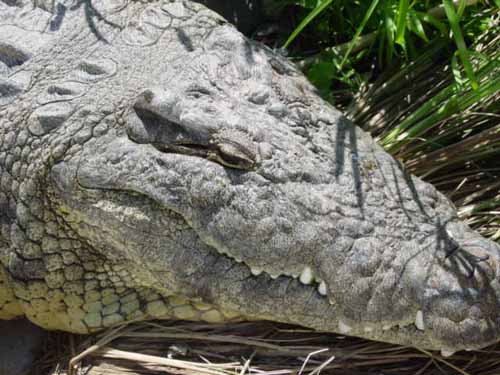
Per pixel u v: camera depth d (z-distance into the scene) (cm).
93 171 200
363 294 193
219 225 195
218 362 204
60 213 205
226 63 206
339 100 239
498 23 236
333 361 202
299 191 196
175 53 208
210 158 196
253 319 205
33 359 216
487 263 194
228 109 200
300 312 197
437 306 192
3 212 210
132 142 200
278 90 205
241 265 198
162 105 198
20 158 207
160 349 207
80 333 212
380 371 202
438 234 196
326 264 194
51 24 215
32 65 211
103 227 201
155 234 199
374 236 195
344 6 240
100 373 205
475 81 213
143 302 208
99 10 215
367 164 201
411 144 229
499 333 193
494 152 227
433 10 236
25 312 214
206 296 200
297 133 201
